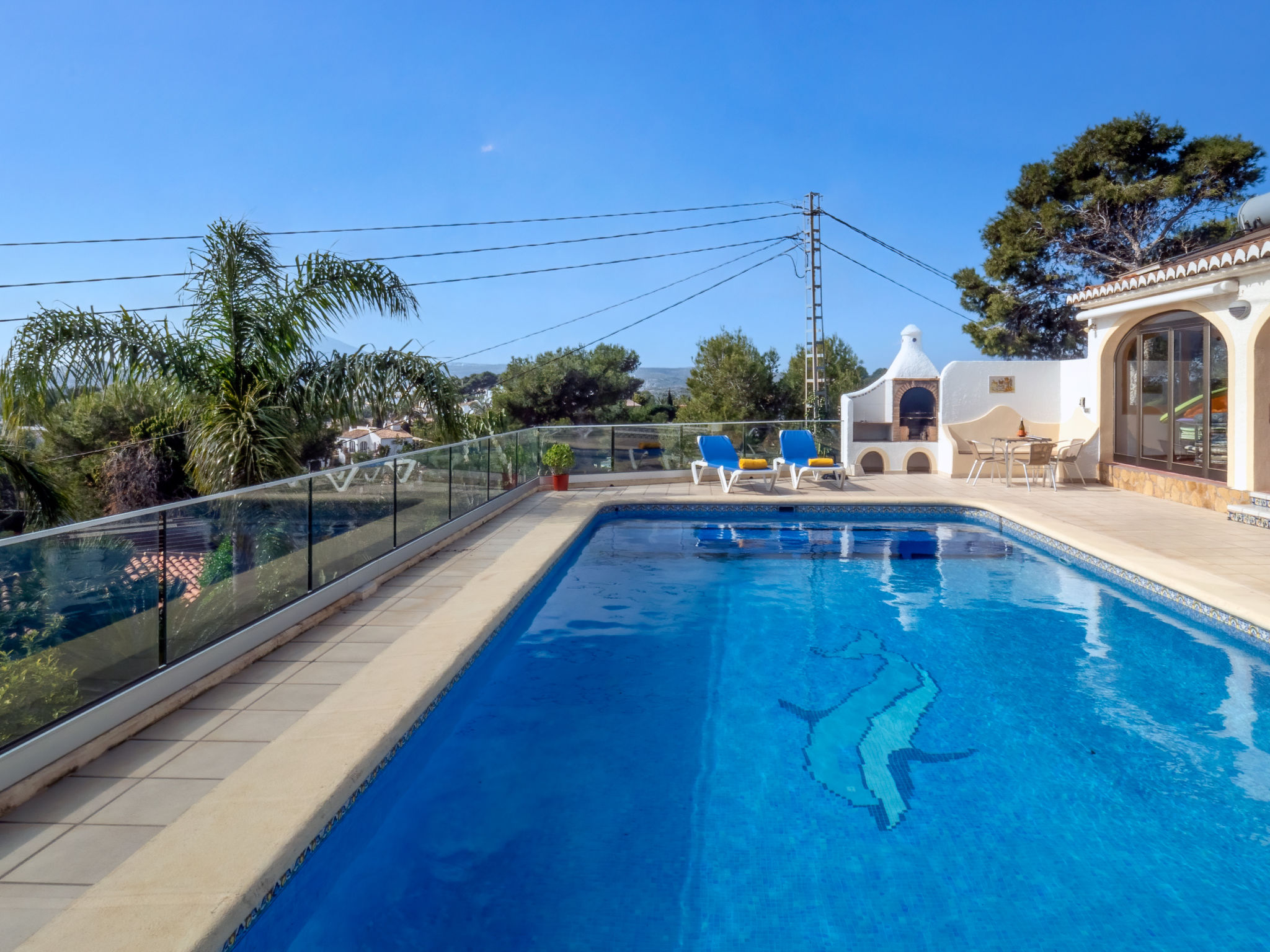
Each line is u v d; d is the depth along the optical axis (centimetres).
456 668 464
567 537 867
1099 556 735
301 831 276
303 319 923
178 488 2058
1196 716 440
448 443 977
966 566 802
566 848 323
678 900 287
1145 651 547
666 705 471
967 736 422
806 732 431
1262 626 527
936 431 1433
